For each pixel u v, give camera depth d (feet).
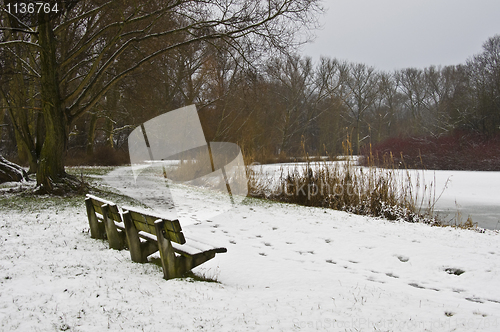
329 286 13.02
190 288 10.89
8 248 14.42
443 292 13.69
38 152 43.98
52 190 32.01
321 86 162.40
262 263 16.33
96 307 8.95
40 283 10.48
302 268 15.89
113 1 33.78
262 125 107.65
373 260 18.07
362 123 197.88
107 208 15.49
